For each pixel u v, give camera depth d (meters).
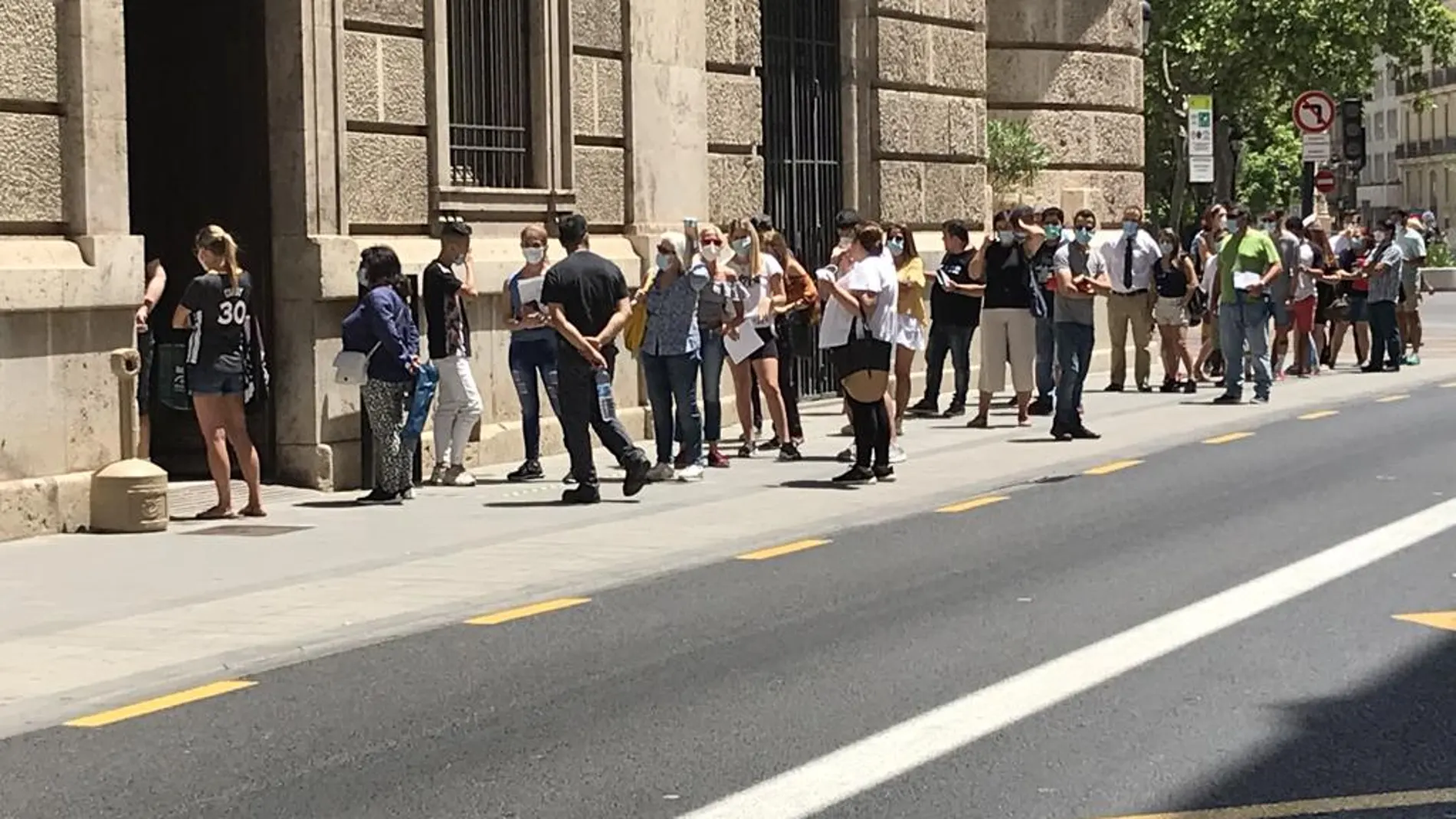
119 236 13.66
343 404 15.49
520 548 12.55
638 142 18.58
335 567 11.92
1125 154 26.45
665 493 15.15
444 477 15.66
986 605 10.27
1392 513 13.00
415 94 16.14
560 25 17.62
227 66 15.51
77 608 10.68
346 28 15.53
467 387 15.65
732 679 8.75
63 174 13.51
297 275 15.27
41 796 7.18
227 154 15.55
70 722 8.29
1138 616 9.86
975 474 15.92
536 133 17.50
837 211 22.03
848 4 22.00
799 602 10.55
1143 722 7.81
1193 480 15.08
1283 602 10.11
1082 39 25.81
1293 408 20.89
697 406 16.17
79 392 13.46
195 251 14.82
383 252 14.67
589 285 14.60
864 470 15.49
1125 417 20.30
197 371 13.86
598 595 10.98
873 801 6.84
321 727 8.09
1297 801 6.73
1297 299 25.16
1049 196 25.61
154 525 13.38
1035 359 21.02
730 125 20.08
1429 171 101.69
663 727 7.91
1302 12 47.66
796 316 17.55
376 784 7.20
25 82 13.23
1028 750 7.44
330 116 15.38
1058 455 17.12
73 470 13.43
